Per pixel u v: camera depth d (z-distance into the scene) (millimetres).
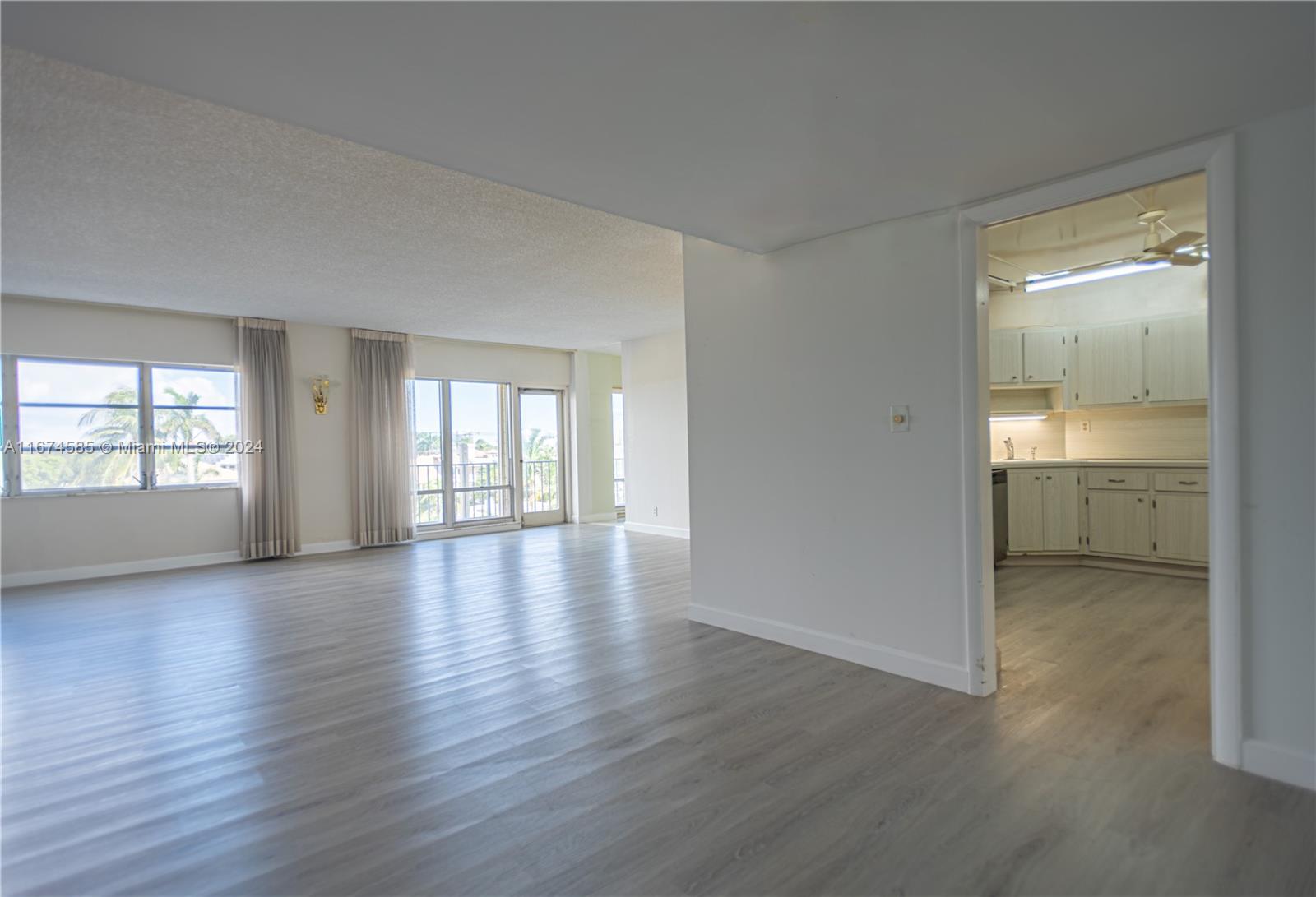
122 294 5770
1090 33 1688
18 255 4539
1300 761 2168
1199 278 5426
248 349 6926
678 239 4414
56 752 2568
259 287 5562
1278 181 2164
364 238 4285
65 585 5809
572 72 1859
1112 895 1669
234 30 1619
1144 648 3566
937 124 2199
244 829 2039
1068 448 6172
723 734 2637
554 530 9047
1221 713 2320
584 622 4352
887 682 3150
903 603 3229
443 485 8672
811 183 2701
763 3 1543
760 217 3152
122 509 6367
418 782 2309
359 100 2012
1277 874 1738
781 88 1956
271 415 7051
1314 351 2119
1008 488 5770
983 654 2963
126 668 3549
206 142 2949
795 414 3658
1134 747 2455
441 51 1735
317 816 2105
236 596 5285
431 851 1909
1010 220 2891
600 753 2500
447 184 3443
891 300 3225
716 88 1953
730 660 3498
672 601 4879
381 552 7496
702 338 4152
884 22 1635
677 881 1760
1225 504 2275
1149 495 5324
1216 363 2279
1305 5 1570
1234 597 2268
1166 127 2236
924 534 3139
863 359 3346
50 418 6102
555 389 9875
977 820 2016
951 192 2828
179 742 2643
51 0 1467
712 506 4160
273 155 3080
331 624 4402
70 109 2639
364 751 2553
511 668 3453
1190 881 1716
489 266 5004
